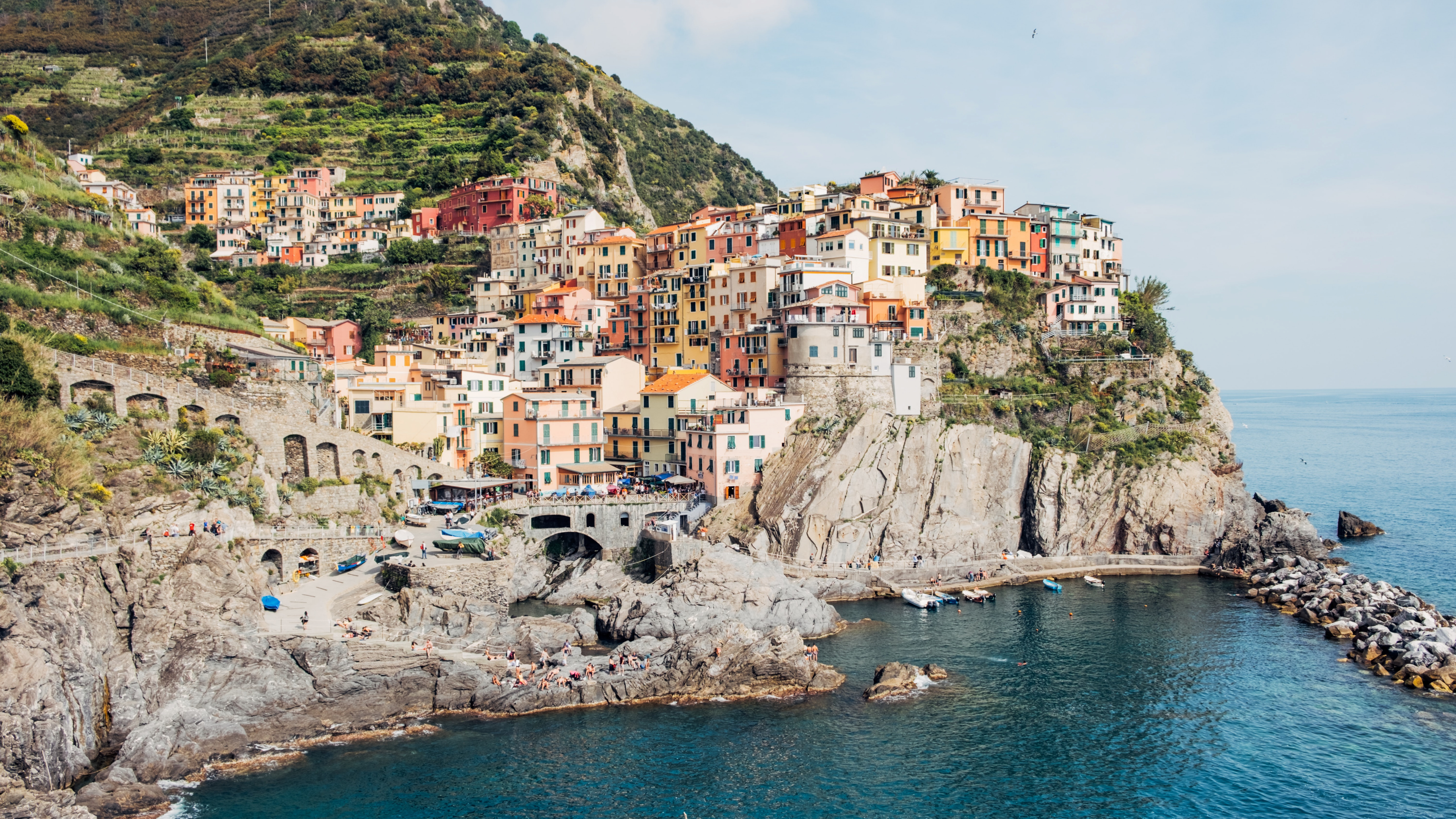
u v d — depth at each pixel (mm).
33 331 102938
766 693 95062
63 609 78938
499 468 140125
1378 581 137500
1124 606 126375
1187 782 80750
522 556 124438
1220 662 106000
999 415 157125
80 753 75812
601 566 126188
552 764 81125
